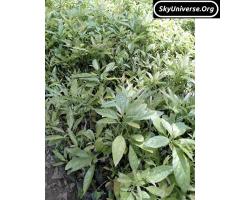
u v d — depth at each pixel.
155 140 1.47
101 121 1.53
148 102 1.75
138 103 1.57
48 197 1.68
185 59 2.19
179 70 2.11
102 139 1.63
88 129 1.71
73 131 1.80
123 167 1.61
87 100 1.85
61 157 1.65
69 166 1.54
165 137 1.47
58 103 1.84
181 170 1.42
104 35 2.52
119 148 1.44
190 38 2.72
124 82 2.20
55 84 1.99
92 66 2.28
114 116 1.54
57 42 2.46
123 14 2.90
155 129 1.65
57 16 2.71
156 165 1.55
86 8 2.82
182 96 2.04
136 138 1.52
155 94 1.88
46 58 2.31
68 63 2.28
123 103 1.57
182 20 2.89
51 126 1.76
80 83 2.06
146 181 1.45
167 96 1.77
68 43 2.36
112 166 1.60
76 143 1.63
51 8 2.79
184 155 1.45
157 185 1.52
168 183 1.49
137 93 1.77
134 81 2.15
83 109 1.81
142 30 2.64
